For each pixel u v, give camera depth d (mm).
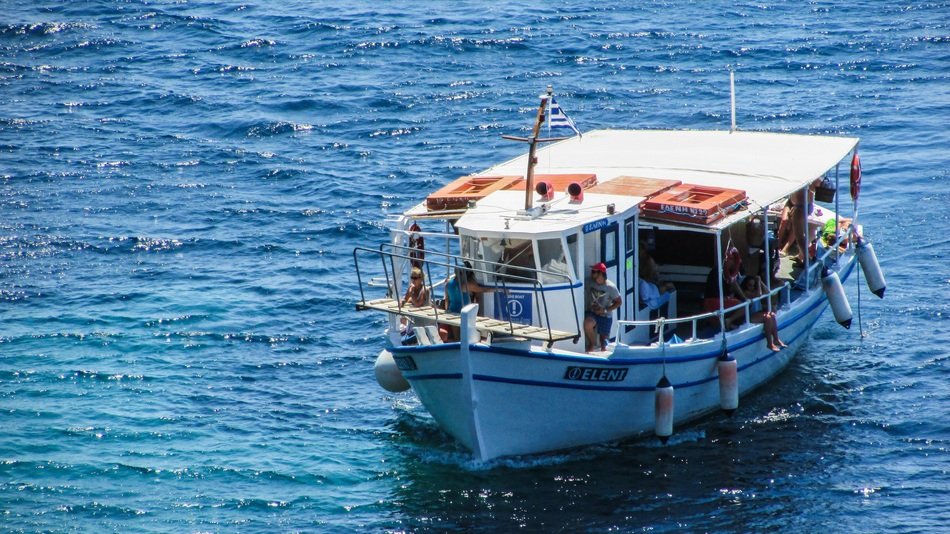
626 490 58188
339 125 128125
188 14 177875
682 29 163375
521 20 170500
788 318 68875
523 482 59000
